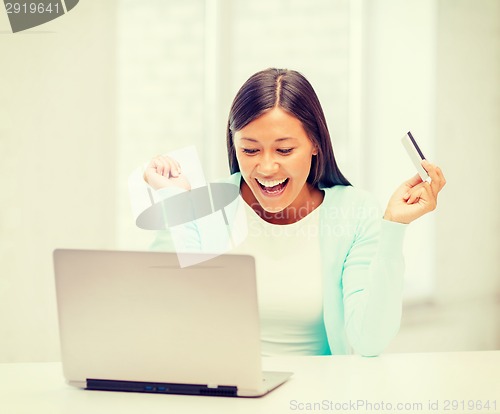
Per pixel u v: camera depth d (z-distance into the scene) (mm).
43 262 3043
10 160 2930
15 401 1207
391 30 3662
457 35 3693
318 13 3590
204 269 1195
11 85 2938
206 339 1218
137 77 3449
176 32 3498
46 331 3041
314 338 1856
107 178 3293
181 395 1246
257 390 1211
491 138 3713
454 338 3693
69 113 3150
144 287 1224
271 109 1721
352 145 3633
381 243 1573
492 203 3727
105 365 1274
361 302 1640
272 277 1857
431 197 1559
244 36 3572
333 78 3611
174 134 3480
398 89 3680
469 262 3725
